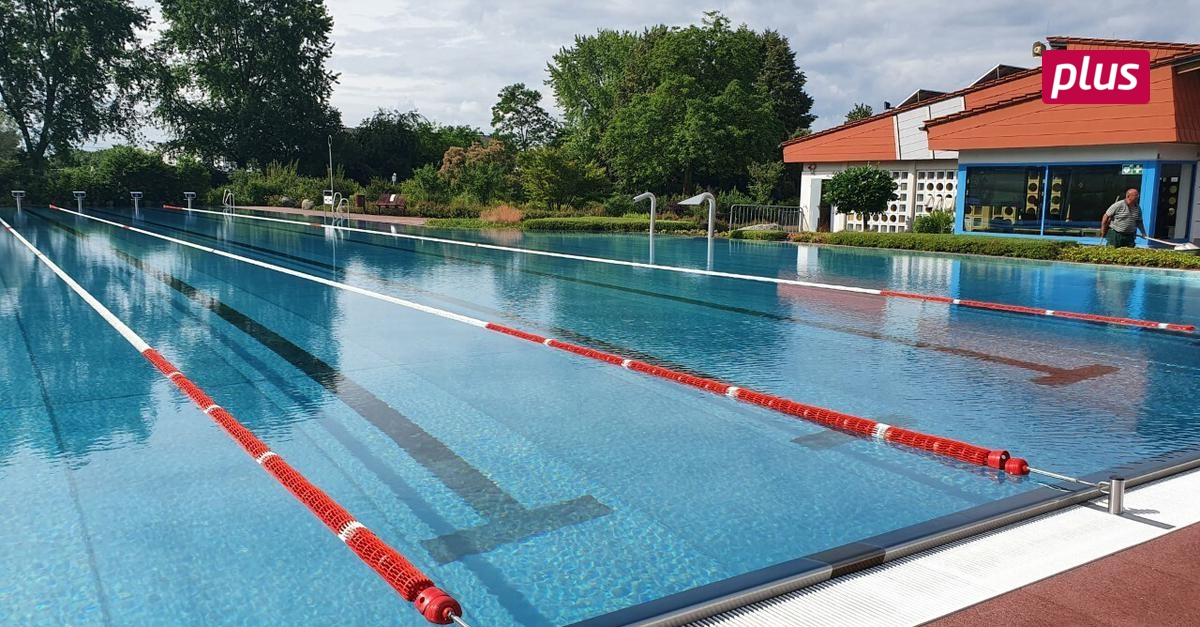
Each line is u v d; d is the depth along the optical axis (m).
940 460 3.89
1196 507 3.17
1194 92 14.41
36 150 41.34
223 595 2.57
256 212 34.69
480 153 36.72
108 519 3.15
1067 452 4.03
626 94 42.88
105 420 4.48
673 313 8.59
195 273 12.20
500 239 20.55
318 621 2.41
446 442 4.16
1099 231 15.84
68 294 9.77
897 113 20.42
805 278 12.02
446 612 2.36
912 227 19.92
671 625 2.33
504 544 2.97
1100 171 15.73
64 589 2.62
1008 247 15.21
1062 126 15.80
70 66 40.00
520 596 2.57
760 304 9.27
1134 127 14.65
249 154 47.16
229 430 4.30
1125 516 3.09
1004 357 6.35
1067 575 2.59
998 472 3.71
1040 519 3.10
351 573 2.71
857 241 18.09
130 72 43.53
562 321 8.04
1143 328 7.72
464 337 7.11
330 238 20.36
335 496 3.44
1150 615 2.31
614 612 2.44
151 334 7.15
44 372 5.65
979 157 17.59
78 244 17.47
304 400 4.95
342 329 7.48
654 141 33.53
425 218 30.94
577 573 2.73
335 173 48.44
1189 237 15.55
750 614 2.39
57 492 3.43
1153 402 5.00
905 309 8.93
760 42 45.78
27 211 33.66
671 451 4.04
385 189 41.19
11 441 4.11
